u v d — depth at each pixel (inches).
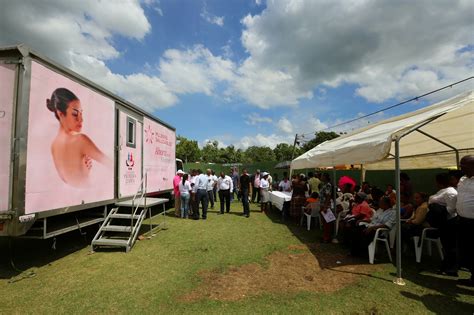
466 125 233.3
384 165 474.6
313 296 141.3
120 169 259.0
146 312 125.1
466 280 156.5
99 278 163.3
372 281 160.1
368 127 280.7
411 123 164.1
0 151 149.9
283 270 178.4
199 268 180.4
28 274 168.9
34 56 159.3
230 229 301.7
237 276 167.8
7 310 126.3
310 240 256.5
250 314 123.9
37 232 173.2
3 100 151.6
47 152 168.6
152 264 187.6
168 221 347.9
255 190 556.1
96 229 276.2
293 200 340.5
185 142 1838.1
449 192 171.0
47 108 168.9
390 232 200.4
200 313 124.5
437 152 301.9
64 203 183.2
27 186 153.5
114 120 248.5
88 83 209.5
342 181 423.5
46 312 124.9
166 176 392.5
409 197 246.1
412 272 174.4
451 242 168.4
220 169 1178.6
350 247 214.4
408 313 124.9
